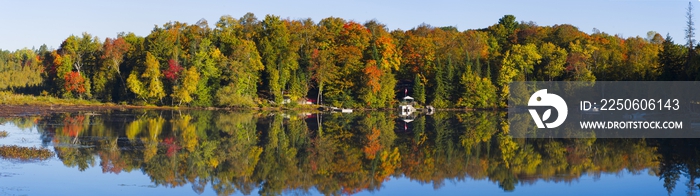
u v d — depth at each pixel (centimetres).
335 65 11325
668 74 8062
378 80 10912
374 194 2727
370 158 3731
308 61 10975
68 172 3006
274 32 11500
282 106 10469
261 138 4769
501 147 4319
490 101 11019
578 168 3381
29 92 11650
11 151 3512
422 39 12181
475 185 2903
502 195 2683
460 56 12250
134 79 9919
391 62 11812
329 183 2959
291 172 3222
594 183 2953
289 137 4891
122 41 10819
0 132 4553
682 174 3198
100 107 9262
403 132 5531
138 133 4853
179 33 11650
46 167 3103
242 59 10350
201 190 2738
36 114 6894
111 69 10594
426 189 2816
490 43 14275
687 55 8038
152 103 10119
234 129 5534
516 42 14175
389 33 13688
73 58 11038
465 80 10962
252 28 12175
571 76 10950
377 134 5281
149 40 10638
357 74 11044
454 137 5050
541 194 2702
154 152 3747
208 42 10450
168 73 9888
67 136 4450
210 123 6247
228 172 3177
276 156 3756
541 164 3516
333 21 12562
